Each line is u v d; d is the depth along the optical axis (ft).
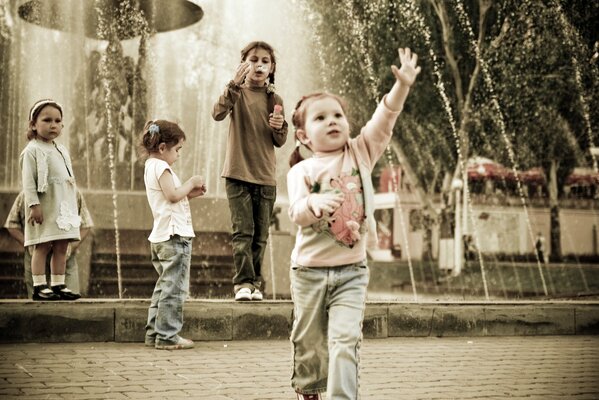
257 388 13.69
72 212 19.42
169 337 17.54
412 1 73.56
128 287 32.94
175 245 17.67
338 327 10.24
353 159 10.83
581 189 110.83
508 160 80.43
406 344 19.74
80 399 12.38
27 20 43.21
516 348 19.53
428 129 78.64
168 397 12.73
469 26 74.08
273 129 20.11
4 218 33.27
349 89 71.67
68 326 18.08
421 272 85.20
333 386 9.91
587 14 71.26
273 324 19.67
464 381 14.93
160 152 18.19
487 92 75.00
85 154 39.60
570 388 14.34
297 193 10.60
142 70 41.09
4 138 45.24
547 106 74.64
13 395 12.54
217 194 41.57
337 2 69.51
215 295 33.94
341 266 10.60
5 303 17.66
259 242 20.44
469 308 21.76
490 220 107.96
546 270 86.12
